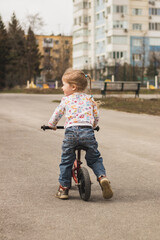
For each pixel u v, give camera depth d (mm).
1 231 3961
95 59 87688
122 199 5121
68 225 4121
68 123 5047
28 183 5941
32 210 4637
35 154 8250
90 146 5008
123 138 10344
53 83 58062
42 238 3773
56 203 4934
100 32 85375
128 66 61562
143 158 7855
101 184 4879
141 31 81438
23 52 71125
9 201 5008
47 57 86188
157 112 16516
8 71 69625
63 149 5117
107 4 80875
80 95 5164
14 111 17797
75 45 94938
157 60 73250
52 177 6332
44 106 20547
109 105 19359
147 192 5473
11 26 72250
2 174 6496
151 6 82250
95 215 4449
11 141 9875
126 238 3762
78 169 5184
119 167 7059
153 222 4219
